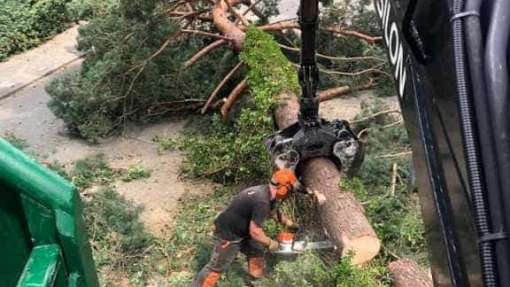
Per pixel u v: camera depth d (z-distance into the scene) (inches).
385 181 269.1
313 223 240.5
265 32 329.4
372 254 206.5
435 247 109.2
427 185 112.5
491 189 78.5
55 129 370.0
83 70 357.1
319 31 353.7
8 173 54.6
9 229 57.4
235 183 299.3
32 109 401.1
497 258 75.7
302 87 238.4
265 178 290.8
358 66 356.2
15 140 338.0
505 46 86.4
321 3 374.0
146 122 362.3
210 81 351.9
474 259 89.7
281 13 517.7
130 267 250.2
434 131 110.3
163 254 256.8
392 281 205.6
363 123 310.3
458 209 97.3
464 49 89.1
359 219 212.5
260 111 275.6
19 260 58.5
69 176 310.3
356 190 235.9
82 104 338.6
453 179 99.9
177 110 367.2
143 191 302.4
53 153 343.0
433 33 107.9
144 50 331.3
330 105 361.7
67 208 56.0
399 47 133.1
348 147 239.5
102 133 345.4
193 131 345.7
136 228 259.8
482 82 84.5
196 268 244.2
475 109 83.9
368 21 362.3
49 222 56.9
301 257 201.8
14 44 501.0
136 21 330.3
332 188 225.9
